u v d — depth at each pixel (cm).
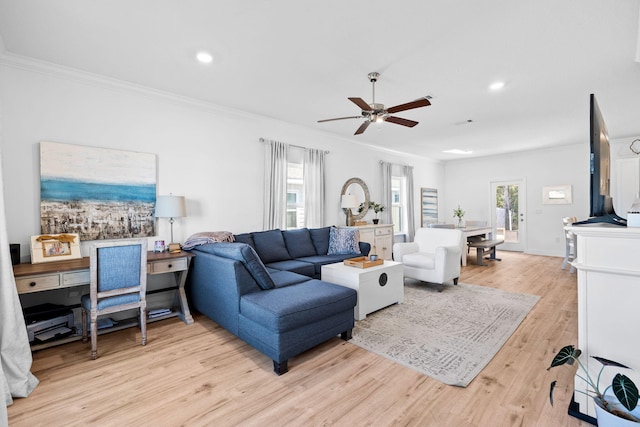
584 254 165
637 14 207
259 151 439
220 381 203
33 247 261
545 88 337
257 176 436
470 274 513
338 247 459
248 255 248
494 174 781
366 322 301
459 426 159
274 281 289
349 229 487
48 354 241
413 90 342
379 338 265
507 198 764
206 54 263
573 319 306
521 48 253
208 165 387
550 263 605
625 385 122
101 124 309
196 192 376
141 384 200
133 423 164
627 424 123
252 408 175
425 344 253
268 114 430
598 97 365
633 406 117
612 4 197
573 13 206
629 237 151
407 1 194
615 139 583
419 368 216
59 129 286
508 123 477
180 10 204
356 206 541
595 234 160
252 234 401
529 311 330
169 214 320
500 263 609
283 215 457
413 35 234
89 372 214
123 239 320
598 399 140
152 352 244
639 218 158
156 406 177
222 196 399
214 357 236
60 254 274
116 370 217
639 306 150
